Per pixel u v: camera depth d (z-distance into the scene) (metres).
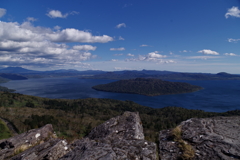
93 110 92.81
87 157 4.83
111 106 120.12
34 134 8.37
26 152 6.29
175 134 6.53
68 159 5.03
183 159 5.05
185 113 85.94
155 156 5.16
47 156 6.07
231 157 4.62
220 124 7.12
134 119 9.09
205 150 5.25
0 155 6.80
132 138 6.75
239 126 6.70
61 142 6.86
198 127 6.96
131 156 5.09
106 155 4.97
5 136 16.50
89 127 25.34
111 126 8.36
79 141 7.11
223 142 5.44
